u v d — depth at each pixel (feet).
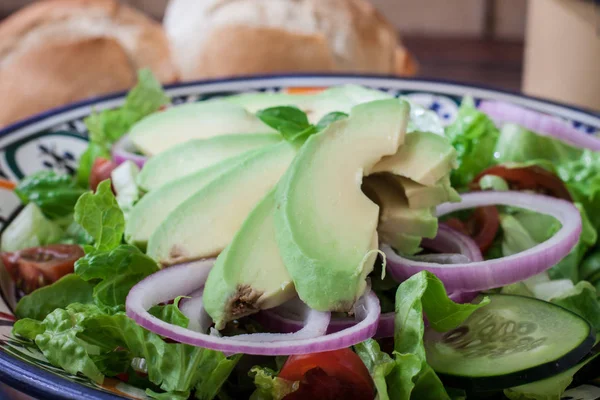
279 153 1.27
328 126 1.24
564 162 1.59
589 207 1.51
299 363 1.17
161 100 1.68
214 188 1.26
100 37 2.19
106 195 1.30
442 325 1.22
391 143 1.23
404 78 1.81
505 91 1.78
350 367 1.17
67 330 1.22
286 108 1.32
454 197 1.26
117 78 2.19
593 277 1.43
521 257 1.27
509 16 3.57
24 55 2.17
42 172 1.55
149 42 2.33
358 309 1.20
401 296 1.21
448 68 3.15
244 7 2.31
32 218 1.48
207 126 1.42
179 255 1.25
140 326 1.20
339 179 1.21
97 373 1.20
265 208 1.22
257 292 1.19
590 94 2.35
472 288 1.26
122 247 1.26
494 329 1.24
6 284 1.40
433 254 1.30
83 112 1.69
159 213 1.29
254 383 1.21
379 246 1.27
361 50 2.38
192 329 1.21
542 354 1.20
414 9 3.65
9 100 2.14
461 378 1.19
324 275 1.17
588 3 2.26
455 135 1.54
